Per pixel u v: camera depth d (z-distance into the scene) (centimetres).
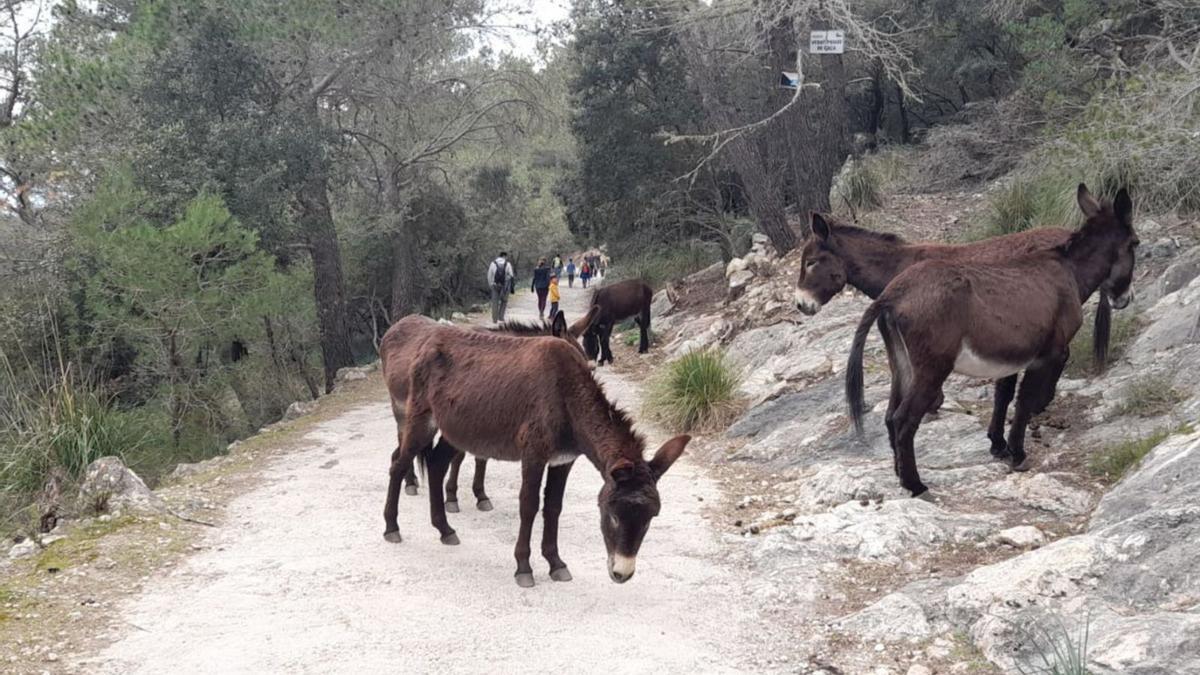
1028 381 617
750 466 796
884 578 507
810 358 1022
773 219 1599
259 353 1834
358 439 1008
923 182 1761
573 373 503
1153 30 1509
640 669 419
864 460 715
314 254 1883
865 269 736
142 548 581
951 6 1925
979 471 636
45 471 749
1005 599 422
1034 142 1562
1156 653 350
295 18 1583
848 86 2373
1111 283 642
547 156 4256
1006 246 696
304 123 1705
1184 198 1005
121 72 1511
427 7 1881
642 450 482
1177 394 654
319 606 491
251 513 681
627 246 2505
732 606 493
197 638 450
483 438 534
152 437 1159
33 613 476
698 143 2275
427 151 2419
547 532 531
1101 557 431
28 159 1527
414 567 553
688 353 1051
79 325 1421
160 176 1489
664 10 1919
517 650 439
